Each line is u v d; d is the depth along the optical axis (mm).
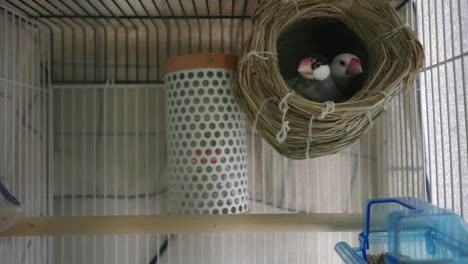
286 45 917
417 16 851
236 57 889
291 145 776
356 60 796
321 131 730
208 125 871
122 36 1056
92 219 773
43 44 1023
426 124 821
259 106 738
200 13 965
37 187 976
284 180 1040
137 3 895
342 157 1044
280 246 1025
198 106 871
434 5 771
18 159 900
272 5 745
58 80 1045
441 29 769
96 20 993
